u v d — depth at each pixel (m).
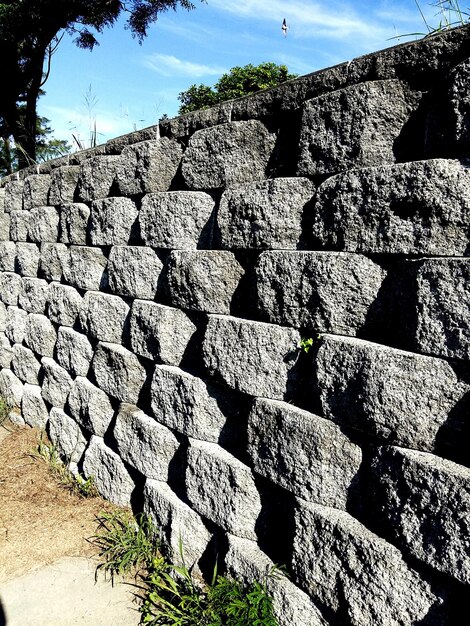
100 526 3.45
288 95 2.42
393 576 1.92
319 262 2.19
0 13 13.48
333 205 2.14
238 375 2.57
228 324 2.60
